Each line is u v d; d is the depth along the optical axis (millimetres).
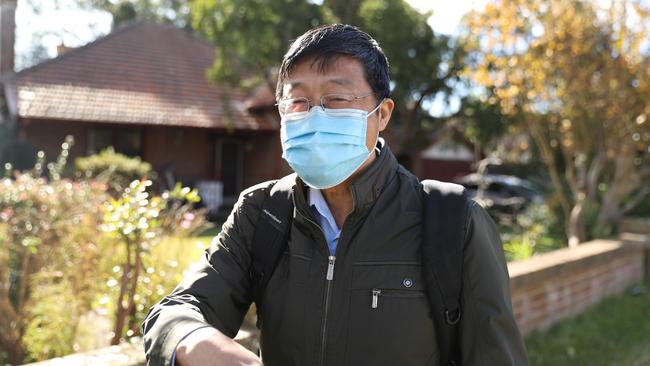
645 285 7020
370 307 1490
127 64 17203
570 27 7516
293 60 1576
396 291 1494
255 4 11969
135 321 3590
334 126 1552
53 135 14922
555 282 5191
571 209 10180
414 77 13328
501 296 1504
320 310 1518
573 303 5543
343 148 1554
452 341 1534
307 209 1542
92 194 4879
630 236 7703
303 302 1535
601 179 10977
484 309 1488
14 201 4660
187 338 1260
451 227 1501
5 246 3721
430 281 1490
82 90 15500
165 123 15391
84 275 3830
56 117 13984
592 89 7516
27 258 3785
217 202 15391
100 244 4043
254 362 1176
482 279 1494
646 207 10883
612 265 6422
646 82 7398
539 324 4961
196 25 12578
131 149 16125
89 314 4066
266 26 12070
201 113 16453
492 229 1604
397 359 1482
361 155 1582
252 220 1674
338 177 1563
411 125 15492
